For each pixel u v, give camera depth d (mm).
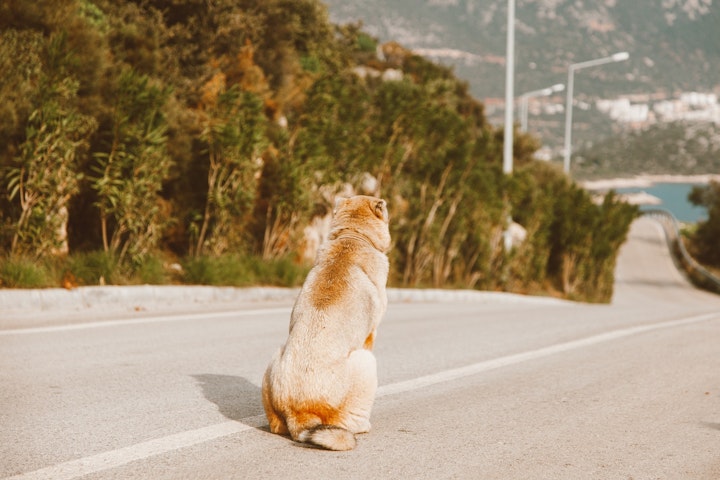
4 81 11289
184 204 15055
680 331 11383
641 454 4652
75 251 12289
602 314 14930
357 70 41281
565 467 4340
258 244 16375
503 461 4414
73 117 11289
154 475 3943
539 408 5820
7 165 11141
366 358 4539
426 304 16219
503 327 11383
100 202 12297
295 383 4449
